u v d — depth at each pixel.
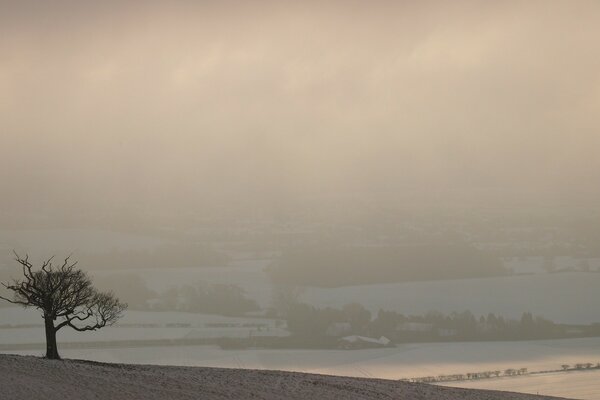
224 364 132.50
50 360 64.69
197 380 61.16
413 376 125.00
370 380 72.44
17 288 73.56
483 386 114.00
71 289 77.50
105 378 57.75
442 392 68.06
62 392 51.91
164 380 59.56
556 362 137.88
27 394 50.31
